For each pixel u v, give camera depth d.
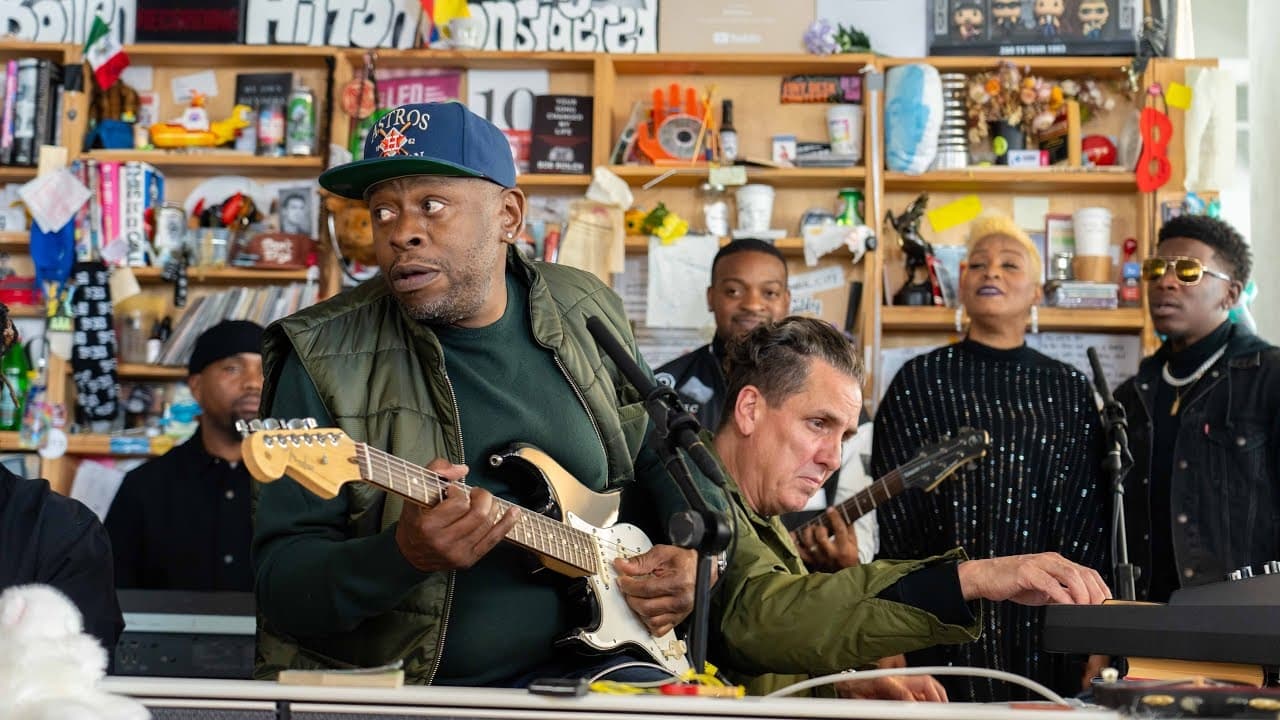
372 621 1.71
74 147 4.91
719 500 2.01
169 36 5.00
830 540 2.72
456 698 1.14
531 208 5.00
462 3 4.78
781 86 5.00
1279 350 3.18
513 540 1.68
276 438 1.38
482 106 5.04
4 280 4.95
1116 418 2.90
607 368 2.01
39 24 5.06
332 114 4.91
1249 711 1.10
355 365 1.78
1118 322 4.63
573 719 1.13
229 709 1.13
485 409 1.83
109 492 4.81
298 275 4.85
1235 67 5.03
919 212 4.75
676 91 4.89
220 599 2.82
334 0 5.00
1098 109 4.92
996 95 4.79
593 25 4.94
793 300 4.89
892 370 4.86
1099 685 1.21
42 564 1.91
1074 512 3.01
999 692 2.90
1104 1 4.84
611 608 1.82
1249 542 3.04
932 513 3.03
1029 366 3.17
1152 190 4.71
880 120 4.83
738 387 2.15
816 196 4.99
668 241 4.79
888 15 4.91
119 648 2.79
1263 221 4.09
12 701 1.00
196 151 4.91
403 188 1.74
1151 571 3.15
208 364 3.81
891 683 2.03
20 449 4.77
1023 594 1.76
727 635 1.92
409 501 1.53
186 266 4.86
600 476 1.93
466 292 1.78
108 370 4.74
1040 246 4.91
